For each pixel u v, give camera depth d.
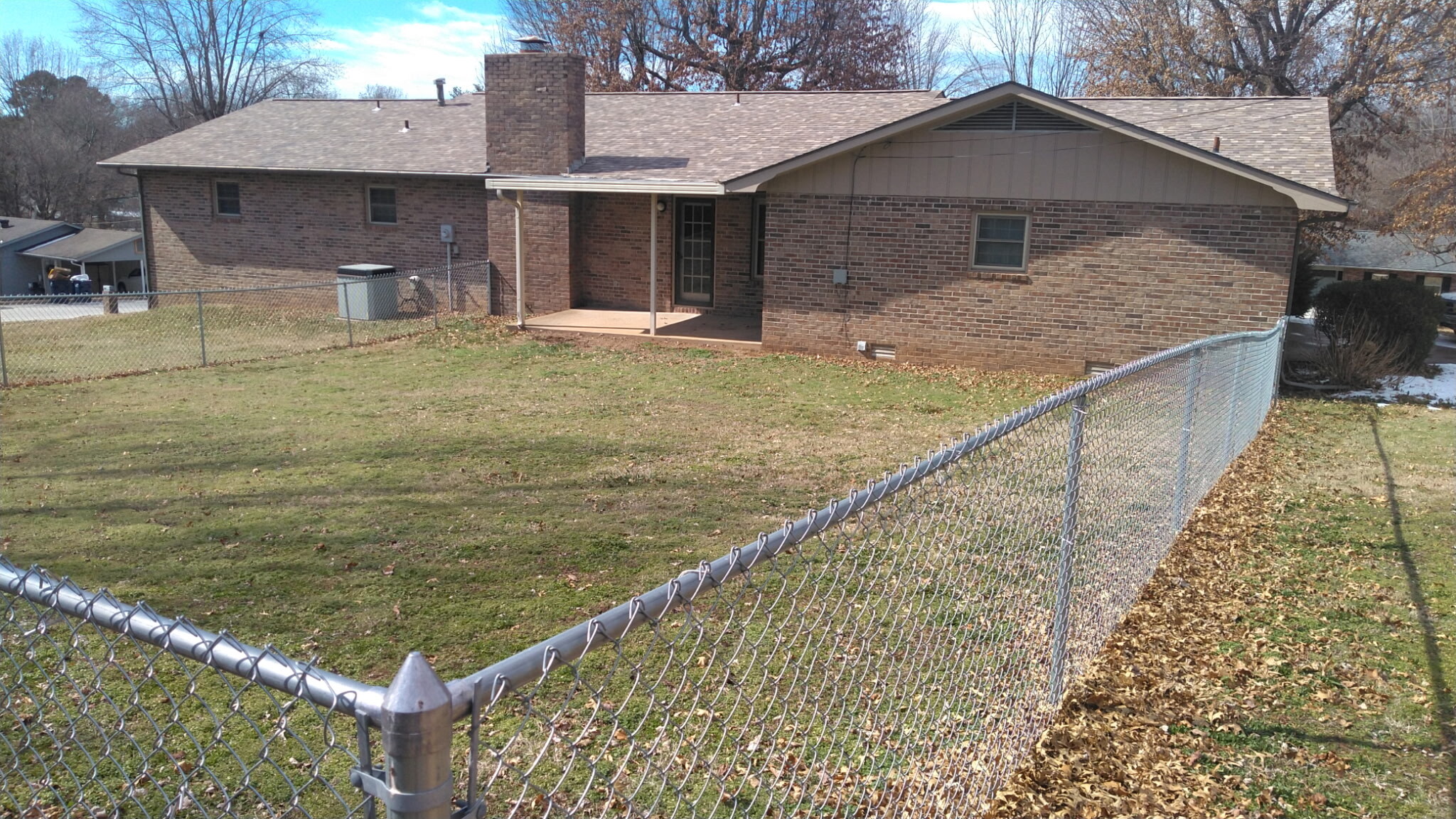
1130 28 30.34
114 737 4.24
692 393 13.34
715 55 38.75
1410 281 17.19
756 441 10.62
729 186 16.16
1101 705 4.64
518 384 13.83
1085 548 4.80
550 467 9.39
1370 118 27.80
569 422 11.48
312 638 5.45
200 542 7.07
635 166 19.12
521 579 6.40
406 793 1.40
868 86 39.50
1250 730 4.51
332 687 1.49
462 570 6.55
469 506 8.05
